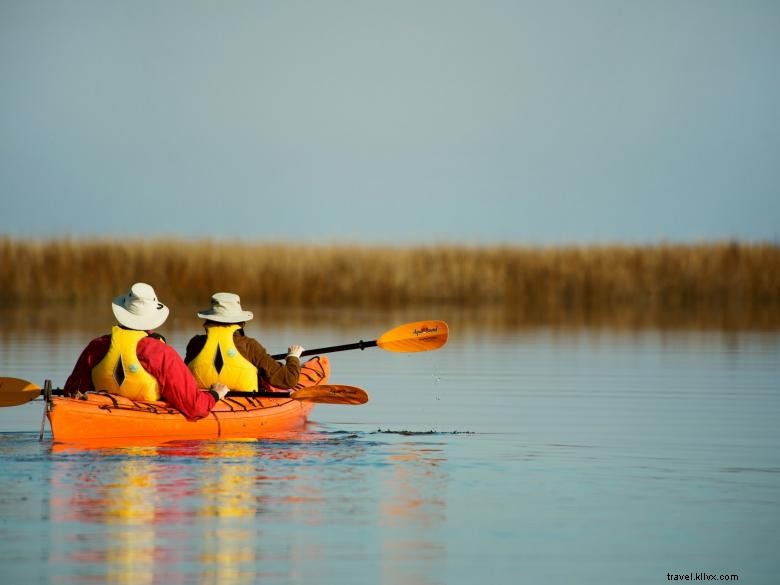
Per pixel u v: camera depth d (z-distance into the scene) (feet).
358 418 161.27
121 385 137.39
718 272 447.01
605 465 125.80
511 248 468.75
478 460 128.06
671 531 97.81
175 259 449.06
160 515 100.22
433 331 171.01
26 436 140.67
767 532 97.81
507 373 220.23
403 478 116.88
